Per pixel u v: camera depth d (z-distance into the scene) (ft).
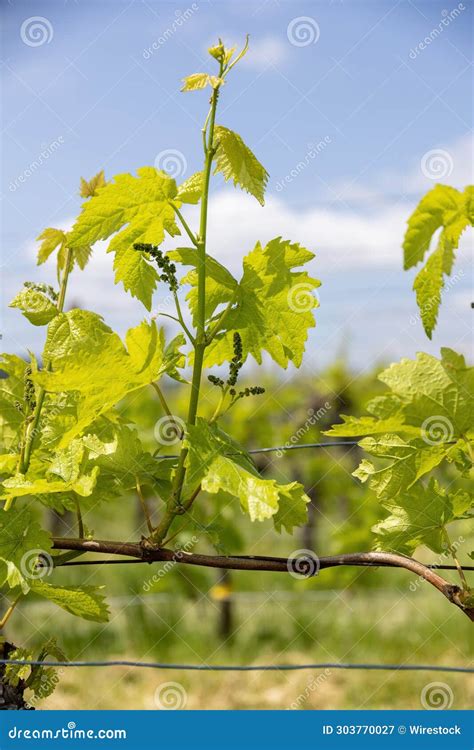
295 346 3.96
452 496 3.73
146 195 3.78
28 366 4.07
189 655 10.11
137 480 3.88
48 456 3.93
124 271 3.92
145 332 3.64
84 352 3.58
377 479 3.71
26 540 3.74
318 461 11.93
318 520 11.98
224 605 10.56
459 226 3.25
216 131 3.79
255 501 3.52
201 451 3.64
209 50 3.78
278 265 3.90
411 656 9.86
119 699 8.71
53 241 3.95
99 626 10.55
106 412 3.90
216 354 3.98
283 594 11.15
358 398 12.33
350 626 10.51
